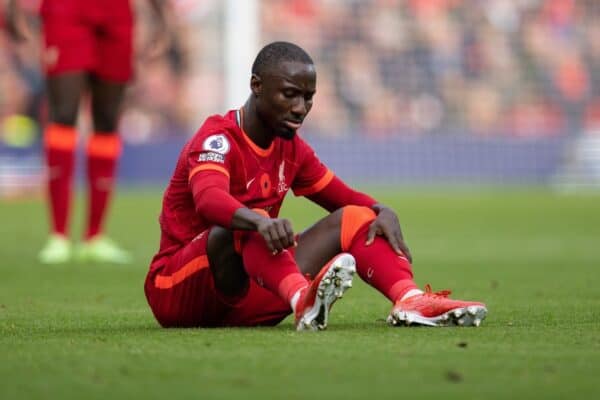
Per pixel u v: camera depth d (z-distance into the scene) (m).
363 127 85.94
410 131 86.69
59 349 11.91
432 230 44.47
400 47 87.94
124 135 76.81
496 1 91.31
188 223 14.38
